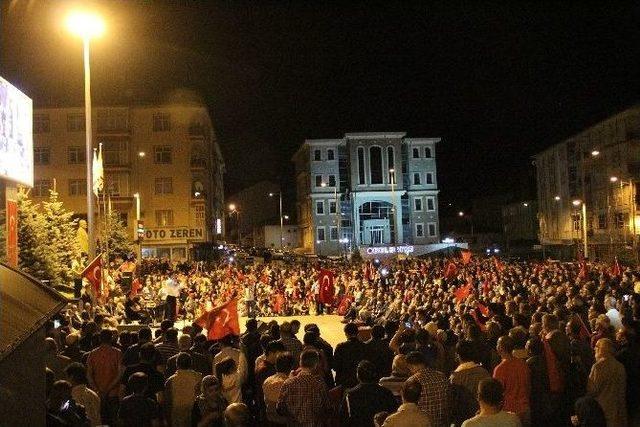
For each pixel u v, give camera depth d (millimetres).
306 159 89938
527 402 7582
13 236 16922
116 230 52188
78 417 6863
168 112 67188
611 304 16422
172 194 66688
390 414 6410
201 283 35531
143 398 7492
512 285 23953
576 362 9172
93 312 17656
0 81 15773
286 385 7297
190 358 8500
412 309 17812
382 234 86625
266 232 96438
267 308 32469
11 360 5336
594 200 66188
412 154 88188
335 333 24234
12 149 16672
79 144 64375
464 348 7750
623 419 8242
